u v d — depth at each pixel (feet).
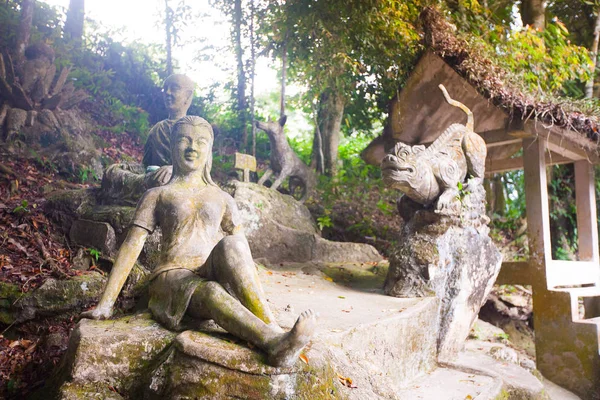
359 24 21.70
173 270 11.12
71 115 26.76
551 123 18.51
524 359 19.01
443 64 20.31
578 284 21.95
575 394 18.54
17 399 11.80
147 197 11.74
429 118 22.34
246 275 10.27
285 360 8.87
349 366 10.32
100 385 9.66
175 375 9.14
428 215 16.71
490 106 19.98
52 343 13.03
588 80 26.17
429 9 20.81
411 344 13.94
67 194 19.30
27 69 25.25
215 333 10.03
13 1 31.17
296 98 33.14
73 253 17.16
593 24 31.19
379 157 25.58
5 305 13.94
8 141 23.47
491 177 32.53
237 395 8.87
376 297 16.22
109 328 10.36
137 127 31.12
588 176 23.25
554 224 30.45
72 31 35.99
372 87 26.11
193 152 11.93
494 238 30.27
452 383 13.52
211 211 11.75
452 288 16.21
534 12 28.12
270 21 25.09
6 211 18.58
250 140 33.76
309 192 25.09
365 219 27.07
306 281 17.93
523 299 25.12
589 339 18.53
